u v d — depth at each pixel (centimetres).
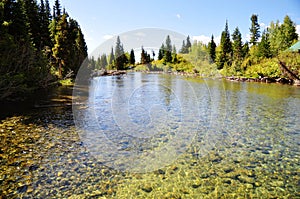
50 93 1539
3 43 1094
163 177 472
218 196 405
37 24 2197
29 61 1375
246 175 482
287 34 3341
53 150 593
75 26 3117
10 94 1207
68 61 2334
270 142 683
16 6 1391
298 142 682
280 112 1080
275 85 2241
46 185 430
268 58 2919
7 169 482
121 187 431
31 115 945
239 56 3244
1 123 813
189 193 414
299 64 2323
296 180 464
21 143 630
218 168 514
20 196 395
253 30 4747
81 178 460
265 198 402
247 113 1061
